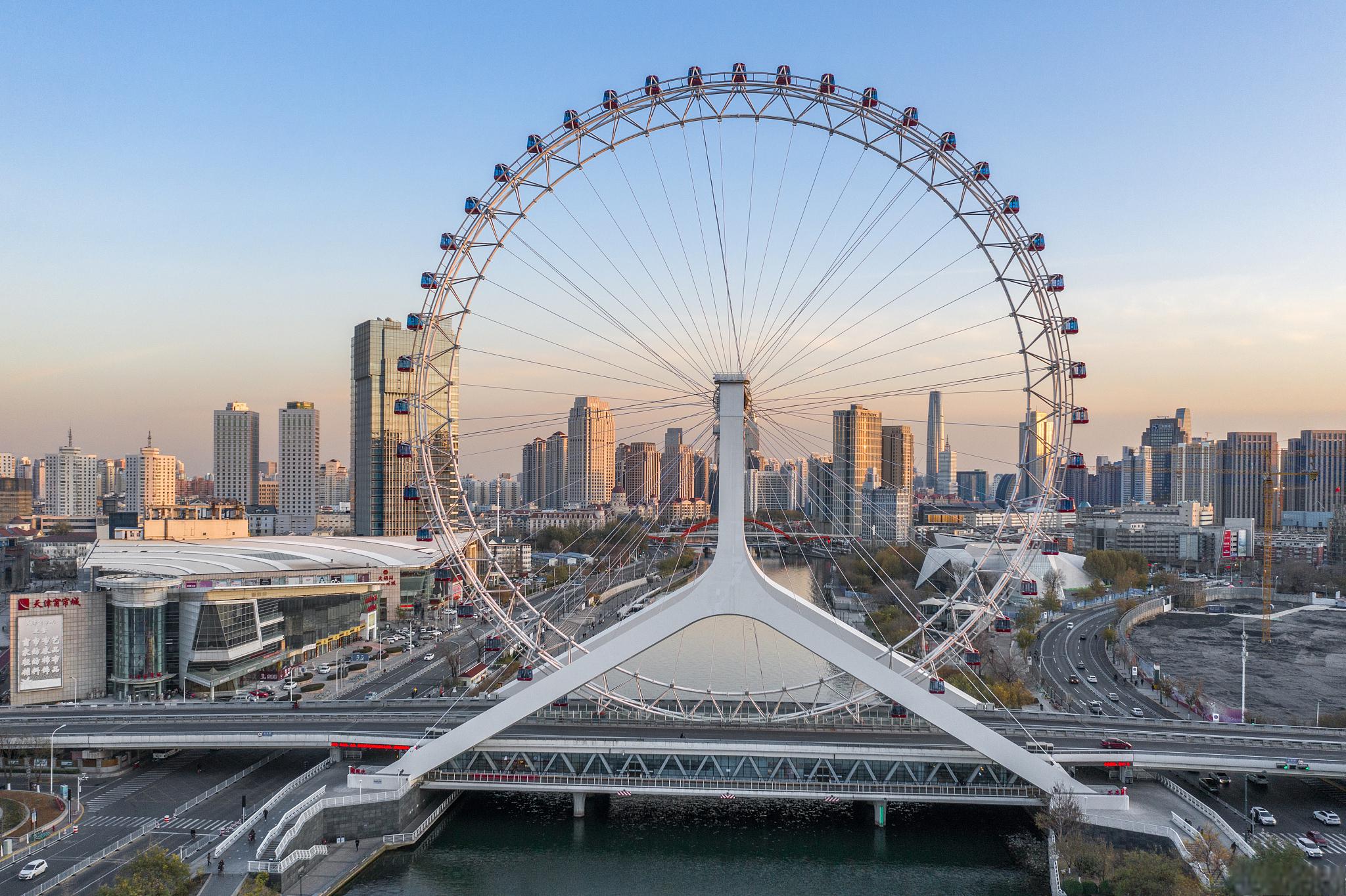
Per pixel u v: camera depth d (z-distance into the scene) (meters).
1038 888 140.12
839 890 139.62
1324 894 49.97
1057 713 189.12
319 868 140.00
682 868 147.25
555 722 180.88
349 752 176.62
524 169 167.00
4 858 133.38
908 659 173.62
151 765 179.75
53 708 198.00
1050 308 160.25
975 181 160.12
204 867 130.75
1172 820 143.62
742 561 158.12
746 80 162.62
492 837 158.75
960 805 175.38
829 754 160.62
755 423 168.25
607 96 164.50
